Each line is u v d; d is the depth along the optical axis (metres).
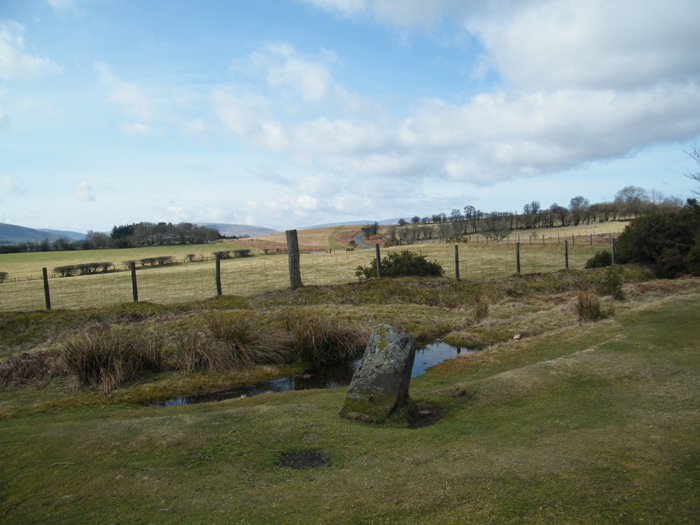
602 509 2.57
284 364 8.62
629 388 4.94
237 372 7.94
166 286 25.36
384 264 19.09
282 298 13.40
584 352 6.55
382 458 3.65
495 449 3.69
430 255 34.59
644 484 2.80
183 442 4.01
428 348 9.62
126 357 7.60
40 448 3.89
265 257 48.59
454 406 5.36
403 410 4.86
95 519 2.80
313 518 2.71
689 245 18.73
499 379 5.72
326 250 67.06
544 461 3.29
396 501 2.86
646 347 6.63
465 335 10.09
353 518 2.69
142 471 3.46
